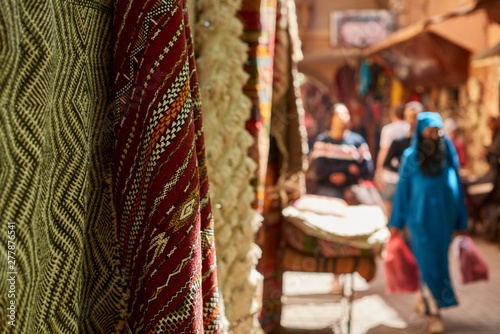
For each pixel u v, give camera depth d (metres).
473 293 5.49
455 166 4.54
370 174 5.39
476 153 10.53
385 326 4.36
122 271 0.98
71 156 0.87
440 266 4.30
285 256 3.45
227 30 1.46
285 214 3.43
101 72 0.95
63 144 0.86
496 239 8.33
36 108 0.77
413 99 13.60
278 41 2.83
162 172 0.90
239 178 1.50
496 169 8.55
